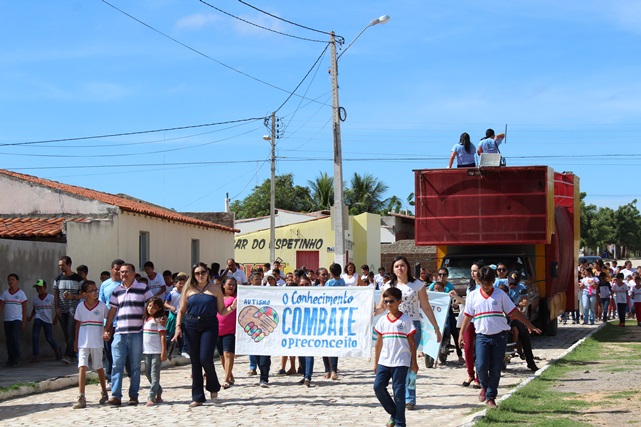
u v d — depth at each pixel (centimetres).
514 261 2150
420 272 1798
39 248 2059
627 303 3067
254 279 1489
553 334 2428
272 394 1330
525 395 1227
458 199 2069
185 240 3092
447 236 2072
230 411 1168
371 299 1318
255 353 1352
